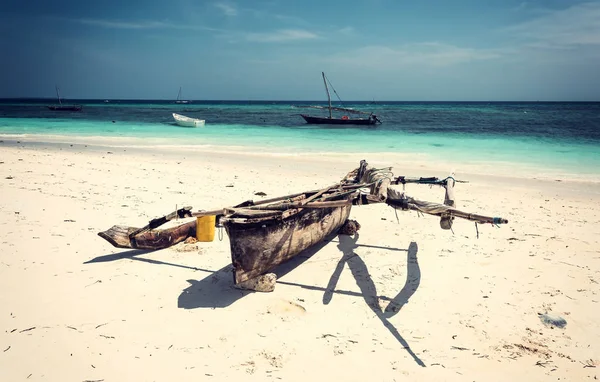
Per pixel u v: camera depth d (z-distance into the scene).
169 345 4.68
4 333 4.82
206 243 8.04
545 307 5.68
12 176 12.65
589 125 45.56
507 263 7.17
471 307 5.67
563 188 13.48
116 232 7.17
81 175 13.48
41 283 6.05
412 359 4.54
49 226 8.34
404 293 6.06
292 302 5.72
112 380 4.11
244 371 4.27
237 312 5.43
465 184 14.09
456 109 113.31
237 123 45.53
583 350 4.73
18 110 78.75
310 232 6.92
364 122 42.09
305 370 4.31
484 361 4.52
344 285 6.31
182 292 5.97
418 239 8.41
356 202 6.25
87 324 5.05
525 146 24.97
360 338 4.91
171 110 87.12
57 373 4.19
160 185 12.53
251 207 6.70
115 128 34.84
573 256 7.48
